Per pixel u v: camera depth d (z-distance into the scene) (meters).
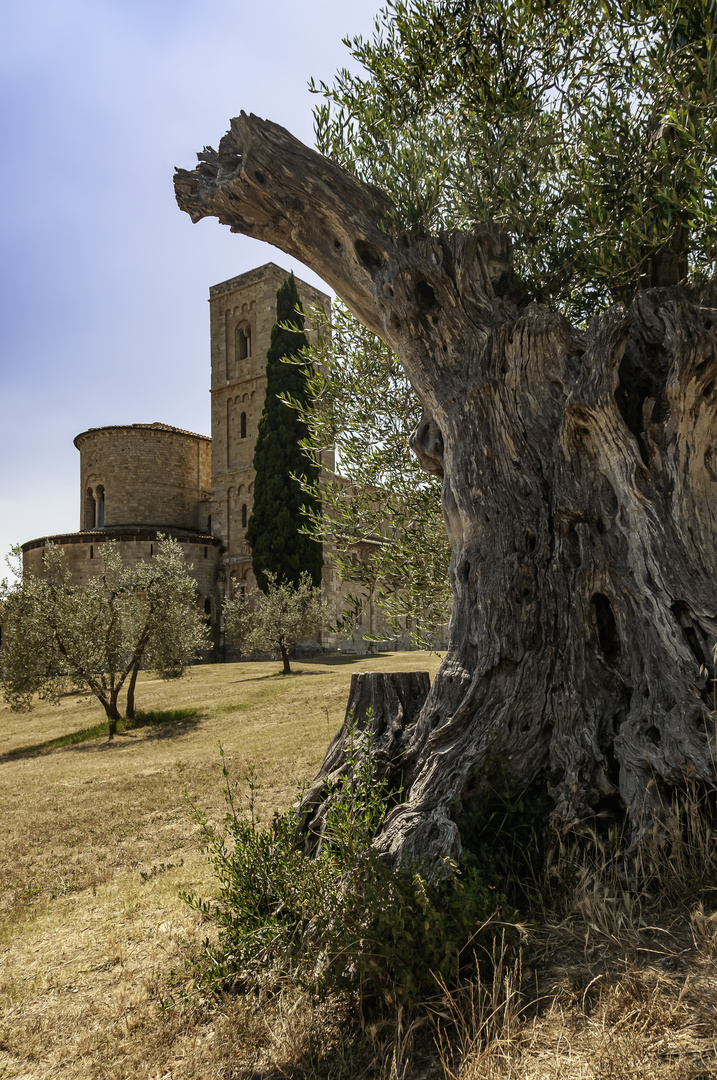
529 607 4.78
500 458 5.25
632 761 3.98
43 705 29.14
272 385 43.34
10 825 10.71
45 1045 3.85
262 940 3.93
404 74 6.45
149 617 22.84
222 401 53.16
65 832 10.02
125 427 53.53
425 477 8.35
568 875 3.68
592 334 4.91
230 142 6.62
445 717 4.71
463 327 5.59
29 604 22.02
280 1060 3.12
